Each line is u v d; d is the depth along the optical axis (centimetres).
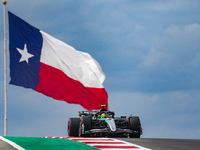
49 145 3625
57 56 6231
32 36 6016
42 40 6103
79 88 6406
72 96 6350
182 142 4509
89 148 3538
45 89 6072
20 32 5900
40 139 4116
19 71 5803
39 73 6009
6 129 5484
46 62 6106
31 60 5953
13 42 5822
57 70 6219
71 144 3794
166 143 4297
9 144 3569
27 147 3425
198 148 3806
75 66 6431
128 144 3941
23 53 5881
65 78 6275
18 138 4119
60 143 3841
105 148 3572
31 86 5897
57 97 6216
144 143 4172
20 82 5794
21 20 5912
